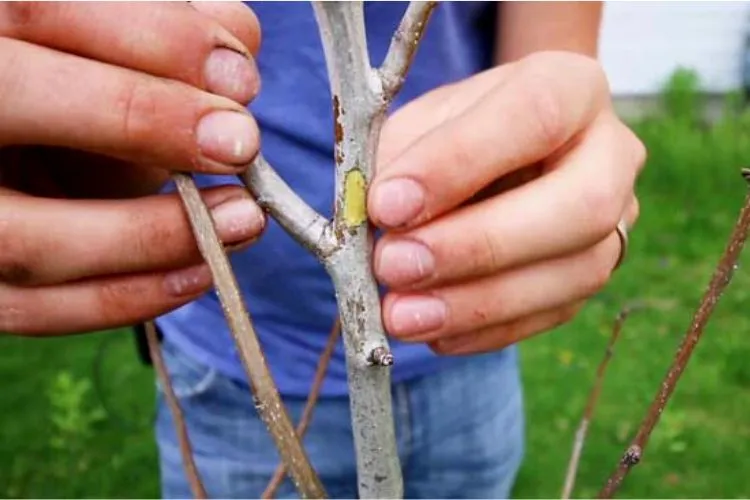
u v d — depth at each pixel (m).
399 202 0.28
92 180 0.33
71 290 0.30
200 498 0.34
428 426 0.56
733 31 2.19
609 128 0.34
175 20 0.27
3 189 0.30
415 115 0.37
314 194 0.51
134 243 0.29
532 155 0.30
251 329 0.23
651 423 0.26
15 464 1.09
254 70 0.27
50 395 1.18
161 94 0.26
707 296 0.26
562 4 0.50
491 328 0.32
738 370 1.27
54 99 0.26
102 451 1.12
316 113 0.50
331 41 0.23
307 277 0.51
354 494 0.57
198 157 0.25
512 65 0.37
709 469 1.08
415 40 0.23
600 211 0.31
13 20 0.27
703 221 1.75
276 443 0.23
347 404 0.54
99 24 0.26
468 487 0.58
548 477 1.07
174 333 0.56
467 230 0.29
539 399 1.21
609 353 0.34
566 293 0.32
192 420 0.56
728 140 1.96
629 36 2.21
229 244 0.28
